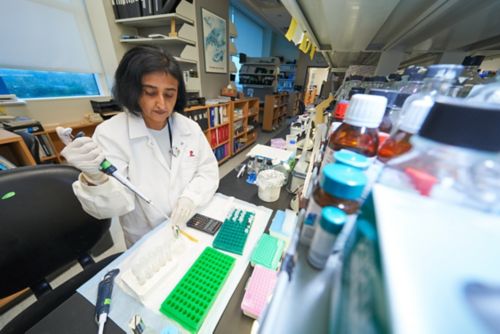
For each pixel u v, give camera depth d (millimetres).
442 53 1001
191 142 967
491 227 167
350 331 152
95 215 726
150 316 427
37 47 1739
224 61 3098
